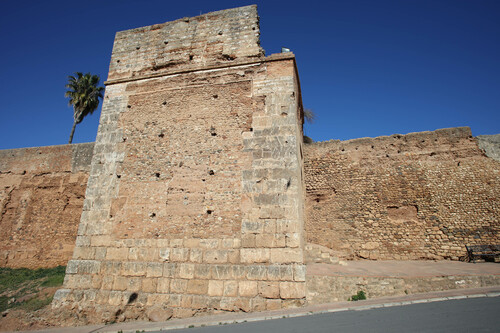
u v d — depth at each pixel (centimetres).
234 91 1077
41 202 1591
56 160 1658
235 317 762
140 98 1165
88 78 2898
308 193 1484
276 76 1056
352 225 1374
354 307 723
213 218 934
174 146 1060
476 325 497
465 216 1256
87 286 946
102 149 1116
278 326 608
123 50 1266
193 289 869
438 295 773
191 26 1223
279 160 944
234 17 1188
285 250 849
